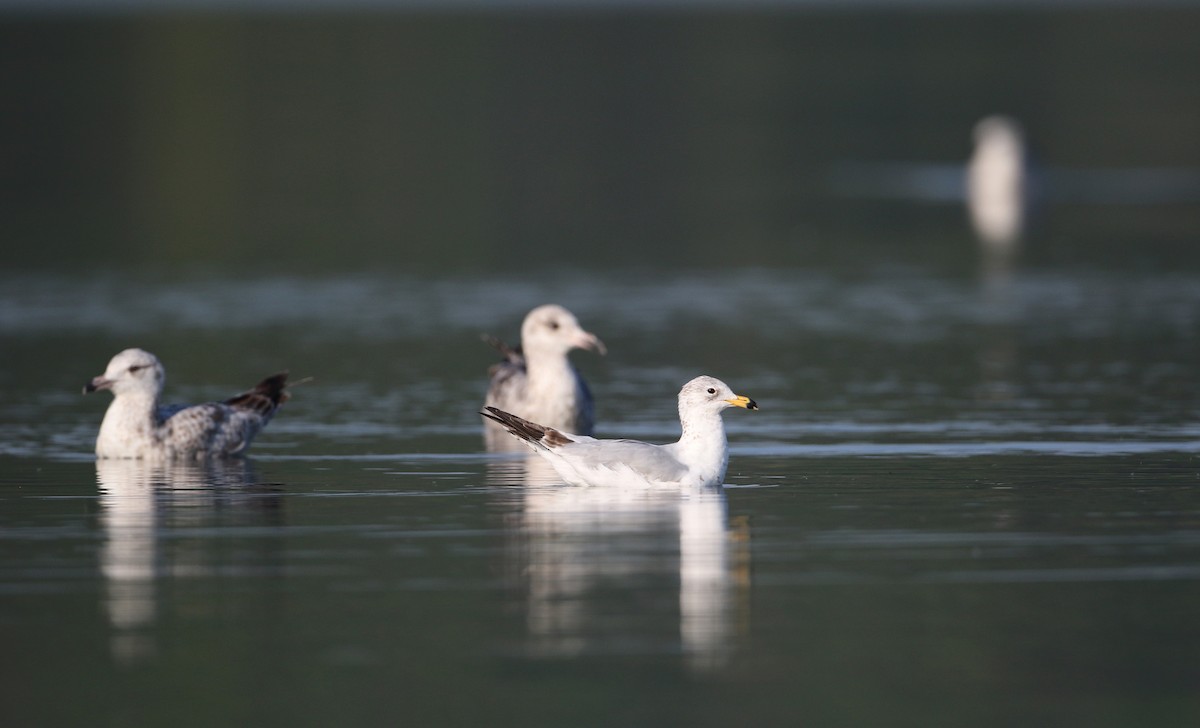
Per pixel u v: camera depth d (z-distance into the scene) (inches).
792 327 1085.1
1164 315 1105.4
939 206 1863.9
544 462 668.7
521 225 1683.1
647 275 1347.2
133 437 676.7
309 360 962.7
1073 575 477.1
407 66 3646.7
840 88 3191.4
